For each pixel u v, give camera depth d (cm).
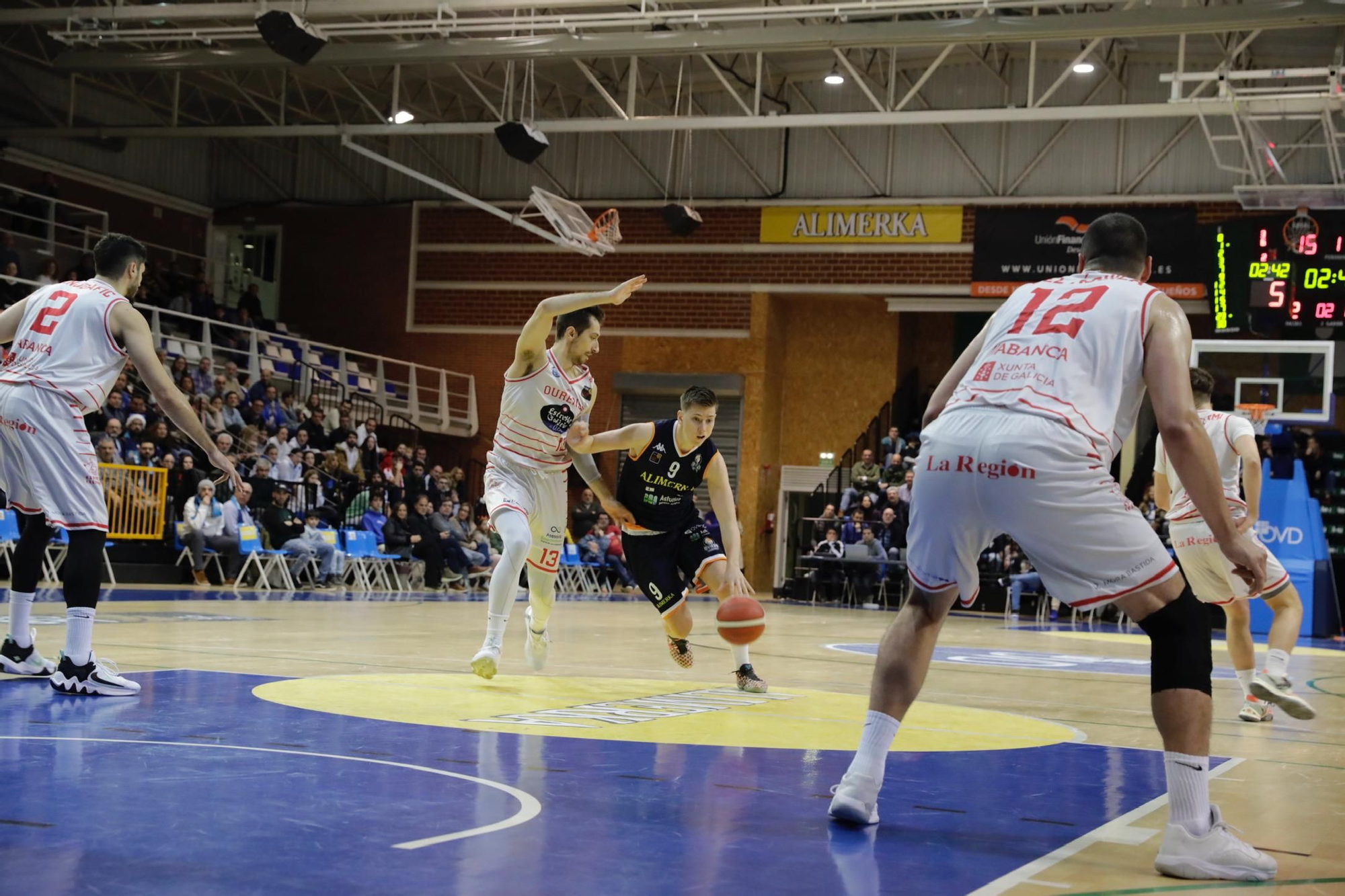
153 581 1484
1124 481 2180
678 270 2441
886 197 2322
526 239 2519
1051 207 2220
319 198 2616
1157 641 288
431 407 2531
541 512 611
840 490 2389
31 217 2094
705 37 1617
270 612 1071
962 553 310
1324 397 1733
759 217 2397
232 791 310
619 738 430
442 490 2062
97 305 496
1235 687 759
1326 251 1842
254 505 1619
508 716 475
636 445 597
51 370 488
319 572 1627
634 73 1902
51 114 2325
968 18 1619
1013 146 2256
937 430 309
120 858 241
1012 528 298
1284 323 1858
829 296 2433
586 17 1633
